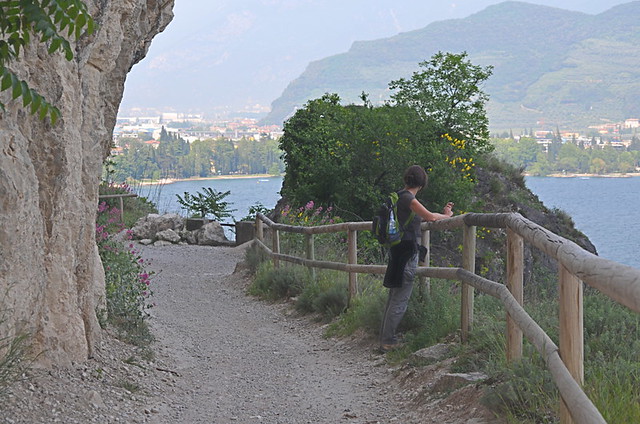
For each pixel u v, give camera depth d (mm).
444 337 6895
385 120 18156
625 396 3438
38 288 5160
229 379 7078
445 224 6773
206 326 10195
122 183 25375
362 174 18172
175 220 22344
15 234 4676
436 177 17656
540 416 4020
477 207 19375
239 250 20234
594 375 3768
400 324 7594
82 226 6188
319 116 20906
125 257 9227
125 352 7105
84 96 6672
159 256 18797
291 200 20422
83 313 6383
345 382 6656
